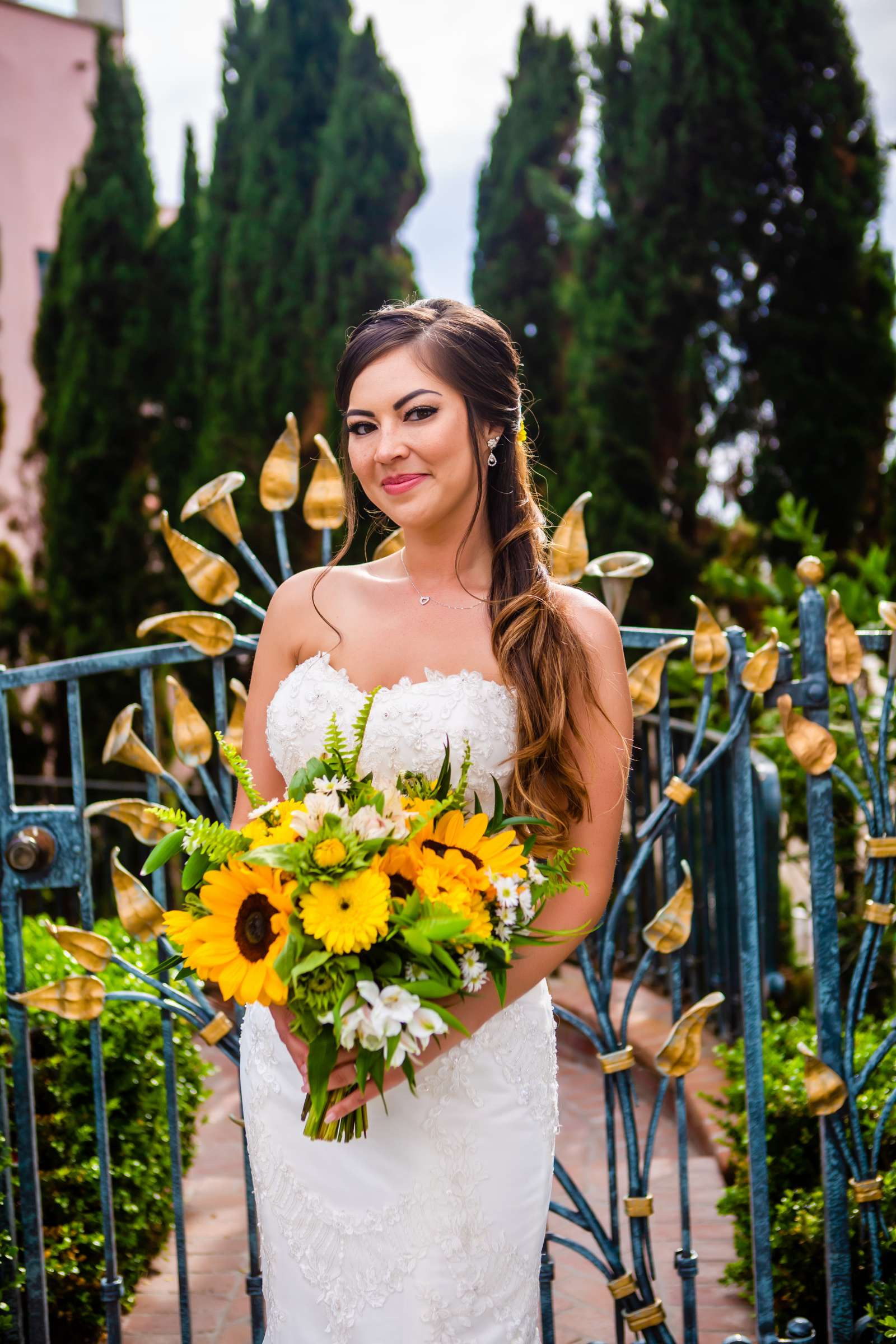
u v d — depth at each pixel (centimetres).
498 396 197
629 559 244
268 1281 202
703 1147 388
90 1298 283
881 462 561
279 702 207
